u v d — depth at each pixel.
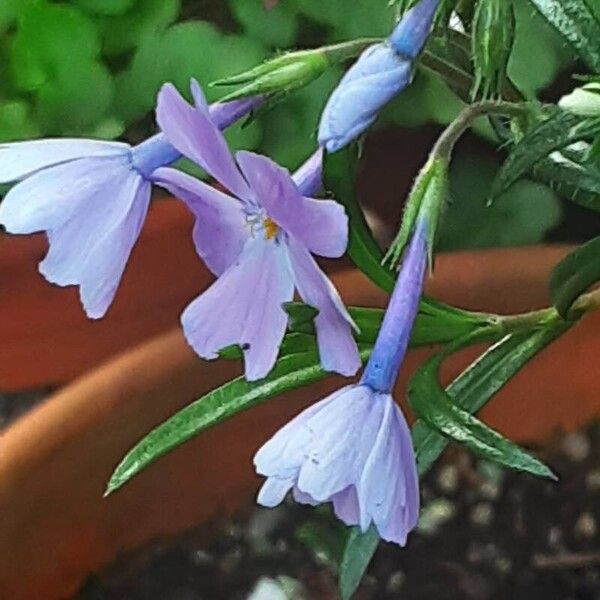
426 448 0.12
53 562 0.15
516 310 0.16
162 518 0.16
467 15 0.10
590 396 0.17
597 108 0.09
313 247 0.08
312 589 0.16
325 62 0.09
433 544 0.17
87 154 0.09
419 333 0.11
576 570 0.16
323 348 0.08
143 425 0.15
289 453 0.08
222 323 0.08
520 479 0.17
